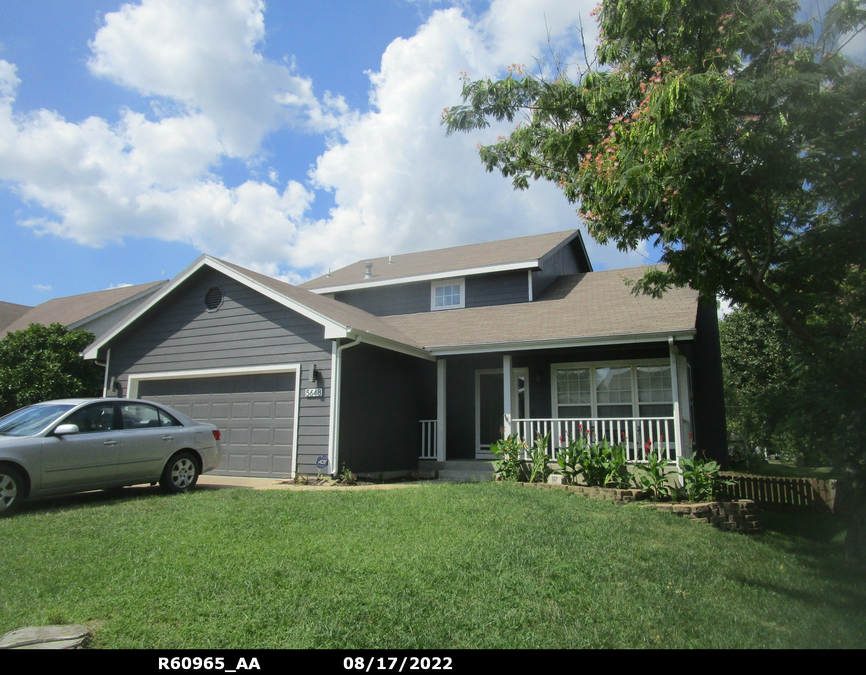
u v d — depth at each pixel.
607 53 8.33
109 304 23.34
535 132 9.05
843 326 8.17
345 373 12.03
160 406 9.48
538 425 12.45
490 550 6.12
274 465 12.20
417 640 4.02
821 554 8.50
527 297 16.41
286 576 5.04
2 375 14.13
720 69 7.36
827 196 7.21
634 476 10.70
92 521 6.90
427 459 14.06
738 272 8.54
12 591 4.67
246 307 13.12
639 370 13.29
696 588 5.73
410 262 20.31
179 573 5.07
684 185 6.63
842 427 7.91
